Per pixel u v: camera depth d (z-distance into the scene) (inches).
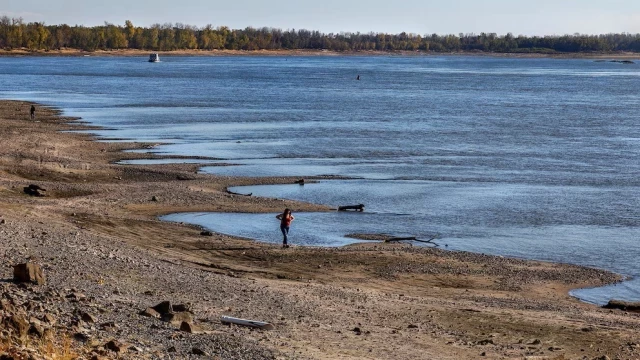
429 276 1628.9
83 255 1293.1
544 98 7190.0
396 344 993.5
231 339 863.7
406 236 2028.8
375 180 2824.8
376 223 2164.1
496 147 3782.0
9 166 2623.0
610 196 2630.4
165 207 2204.7
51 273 1083.3
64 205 2079.2
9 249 1216.2
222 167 3026.6
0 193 2174.0
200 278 1312.7
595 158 3476.9
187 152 3380.9
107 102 5885.8
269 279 1475.1
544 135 4298.7
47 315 781.3
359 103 6264.8
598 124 4926.2
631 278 1706.4
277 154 3405.5
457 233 2082.9
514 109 5954.7
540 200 2541.8
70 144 3403.1
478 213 2329.0
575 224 2223.2
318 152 3484.3
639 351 1071.0
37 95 6481.3
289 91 7588.6
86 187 2364.7
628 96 7554.1
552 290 1583.4
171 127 4315.9
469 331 1139.9
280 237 1961.1
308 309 1171.3
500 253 1898.4
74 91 7052.2
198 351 770.2
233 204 2292.1
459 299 1437.0
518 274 1681.8
